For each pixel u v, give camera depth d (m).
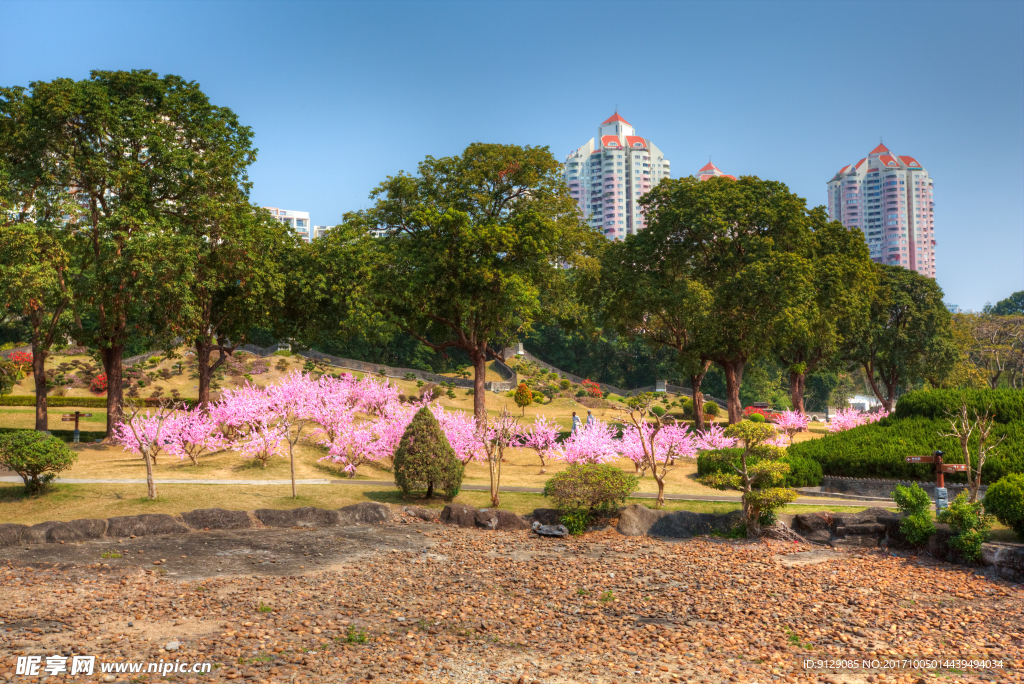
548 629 10.11
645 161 194.00
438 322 36.94
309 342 38.62
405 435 20.22
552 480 18.06
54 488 19.03
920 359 52.28
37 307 29.12
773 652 9.05
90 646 8.96
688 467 27.12
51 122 27.58
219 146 33.16
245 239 32.09
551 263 37.66
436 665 8.41
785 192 38.56
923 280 52.75
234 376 54.59
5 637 9.34
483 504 19.72
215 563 13.89
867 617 10.77
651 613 10.98
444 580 13.00
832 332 39.00
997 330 68.50
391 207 35.22
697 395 41.03
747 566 14.23
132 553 14.48
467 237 30.83
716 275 39.38
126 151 30.34
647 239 40.59
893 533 16.03
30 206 29.12
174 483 20.84
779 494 16.53
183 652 8.75
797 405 46.47
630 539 16.95
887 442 23.12
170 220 31.72
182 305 29.19
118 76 30.45
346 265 37.66
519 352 82.31
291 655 8.70
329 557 14.64
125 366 54.34
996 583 12.91
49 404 44.19
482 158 34.78
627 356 93.25
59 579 12.54
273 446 24.69
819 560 14.82
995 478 20.09
